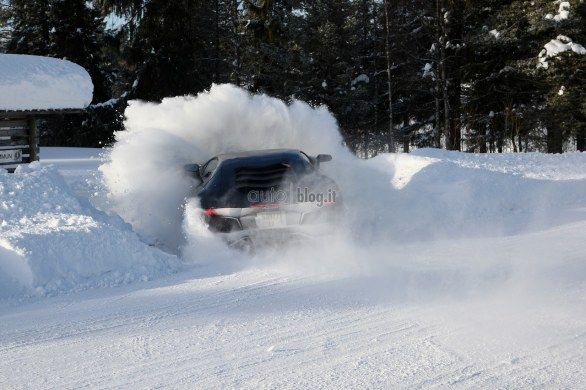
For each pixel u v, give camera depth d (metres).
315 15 37.09
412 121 44.22
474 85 34.66
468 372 3.69
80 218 7.00
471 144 37.47
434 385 3.51
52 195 7.64
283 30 36.97
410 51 37.03
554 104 30.30
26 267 5.98
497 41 32.19
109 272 6.42
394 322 4.71
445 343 4.20
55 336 4.69
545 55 29.52
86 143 44.81
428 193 10.34
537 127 37.75
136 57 36.44
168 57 36.72
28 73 17.17
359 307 5.13
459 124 35.69
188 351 4.24
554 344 4.10
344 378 3.66
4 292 5.82
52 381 3.80
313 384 3.58
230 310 5.20
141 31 36.06
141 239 7.59
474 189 10.18
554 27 30.09
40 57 18.38
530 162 17.52
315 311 5.07
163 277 6.48
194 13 39.00
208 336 4.54
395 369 3.77
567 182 12.05
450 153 19.22
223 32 49.34
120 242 6.68
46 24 45.41
